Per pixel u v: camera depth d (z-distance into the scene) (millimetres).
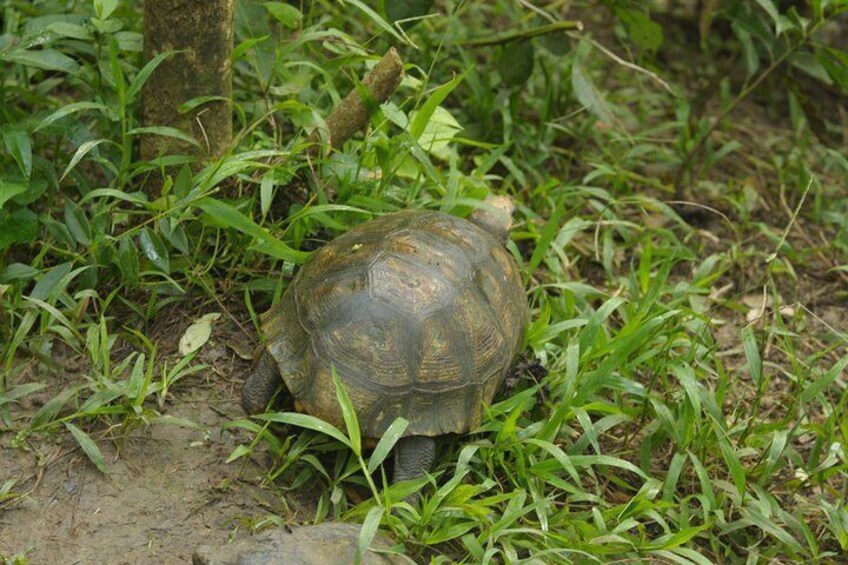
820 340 4895
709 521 3594
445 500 3334
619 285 4945
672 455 4008
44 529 3215
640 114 6441
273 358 3469
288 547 2895
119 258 3842
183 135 3871
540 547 3338
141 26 5016
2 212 3875
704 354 4102
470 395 3459
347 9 5848
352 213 4234
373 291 3436
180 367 3701
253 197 4000
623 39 7035
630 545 3348
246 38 4434
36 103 4609
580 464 3516
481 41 5422
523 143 5613
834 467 3785
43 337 3764
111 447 3508
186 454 3533
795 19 5309
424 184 4637
